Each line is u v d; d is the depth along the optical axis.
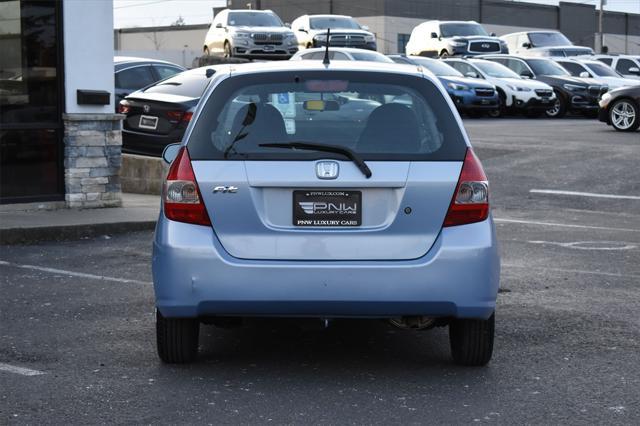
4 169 12.93
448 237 5.93
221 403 5.77
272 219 5.98
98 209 13.51
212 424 5.41
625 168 19.02
